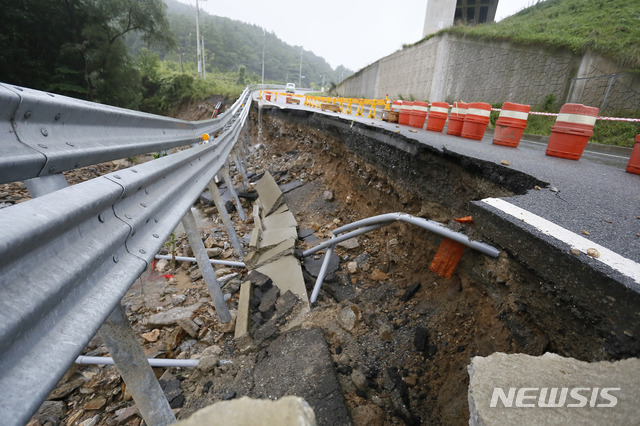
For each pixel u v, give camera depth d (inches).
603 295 51.4
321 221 267.3
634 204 92.7
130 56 868.0
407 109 319.0
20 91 48.4
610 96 414.0
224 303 156.6
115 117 84.9
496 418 31.3
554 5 701.3
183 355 141.3
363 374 113.4
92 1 719.7
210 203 366.3
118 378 130.5
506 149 187.8
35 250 32.8
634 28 440.8
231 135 288.0
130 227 55.7
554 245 61.3
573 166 148.5
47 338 32.3
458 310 118.0
